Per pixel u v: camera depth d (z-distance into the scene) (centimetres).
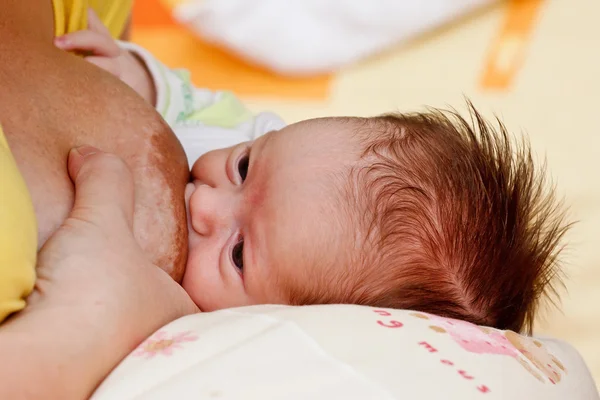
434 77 188
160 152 75
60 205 61
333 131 83
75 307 52
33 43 71
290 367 51
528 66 189
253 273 76
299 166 79
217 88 186
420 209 78
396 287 76
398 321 59
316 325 56
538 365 62
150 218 70
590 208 158
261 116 113
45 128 65
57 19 84
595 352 135
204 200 79
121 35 122
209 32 185
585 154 169
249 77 190
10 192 49
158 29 195
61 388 50
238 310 62
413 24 190
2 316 50
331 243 76
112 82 76
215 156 84
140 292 58
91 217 59
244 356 52
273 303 77
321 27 187
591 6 202
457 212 79
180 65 189
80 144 68
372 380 51
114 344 54
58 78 70
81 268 55
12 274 48
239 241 79
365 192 78
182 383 49
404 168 80
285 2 186
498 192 82
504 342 63
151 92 102
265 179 80
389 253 76
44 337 50
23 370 48
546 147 170
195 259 78
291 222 76
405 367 53
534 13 200
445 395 51
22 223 49
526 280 82
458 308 78
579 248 149
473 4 194
